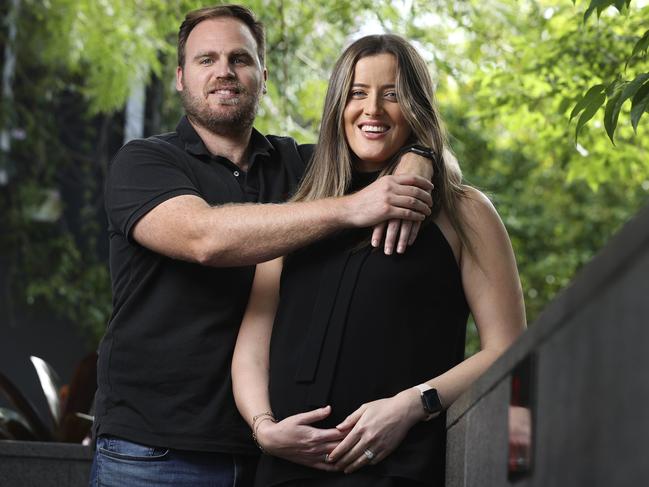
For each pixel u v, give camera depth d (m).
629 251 1.06
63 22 7.98
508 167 12.41
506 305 2.45
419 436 2.32
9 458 4.37
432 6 5.80
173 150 2.94
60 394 5.06
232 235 2.51
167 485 2.68
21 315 9.80
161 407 2.70
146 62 7.36
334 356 2.36
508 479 1.67
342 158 2.57
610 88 2.29
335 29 6.77
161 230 2.66
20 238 9.45
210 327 2.71
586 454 1.21
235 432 2.69
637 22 4.72
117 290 2.84
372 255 2.41
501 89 5.22
